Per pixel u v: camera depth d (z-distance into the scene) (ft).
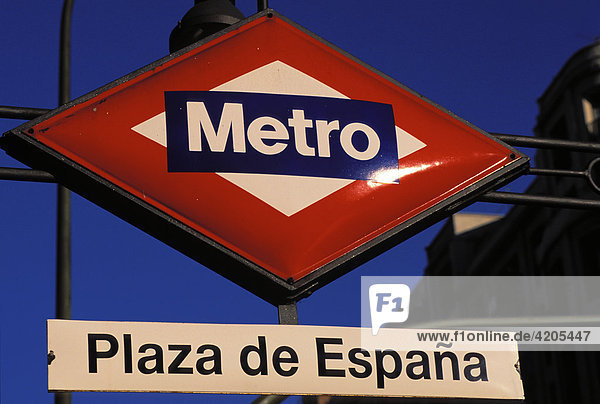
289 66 17.01
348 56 17.37
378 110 16.98
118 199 15.48
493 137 17.46
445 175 16.92
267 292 15.58
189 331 13.75
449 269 161.38
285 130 16.38
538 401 135.74
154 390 13.41
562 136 130.62
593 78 123.75
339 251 15.75
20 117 17.34
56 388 13.12
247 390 13.61
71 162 15.47
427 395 14.08
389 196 16.40
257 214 15.69
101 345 13.47
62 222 33.06
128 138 15.79
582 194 123.54
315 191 16.05
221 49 16.88
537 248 138.51
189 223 15.46
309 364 13.91
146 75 16.33
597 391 123.85
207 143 15.99
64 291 32.60
